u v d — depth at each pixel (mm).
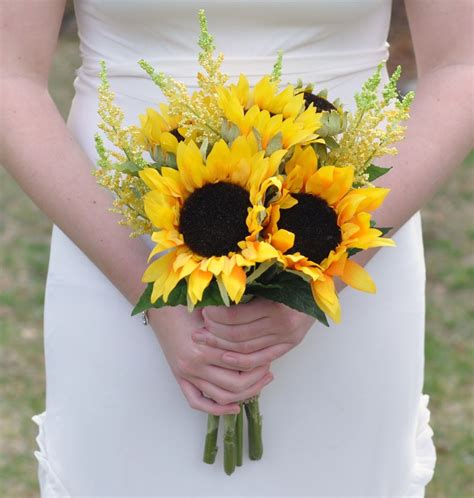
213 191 1829
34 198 2207
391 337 2420
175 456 2406
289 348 2135
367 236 1827
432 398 4652
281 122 1831
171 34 2258
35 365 4918
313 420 2420
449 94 2227
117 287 2248
